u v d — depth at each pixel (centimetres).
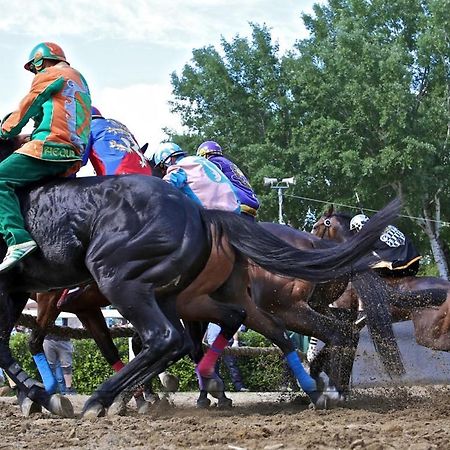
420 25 3959
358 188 3656
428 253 4084
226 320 728
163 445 470
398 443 464
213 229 620
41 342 750
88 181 610
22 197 616
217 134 4578
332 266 604
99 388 597
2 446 473
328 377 781
